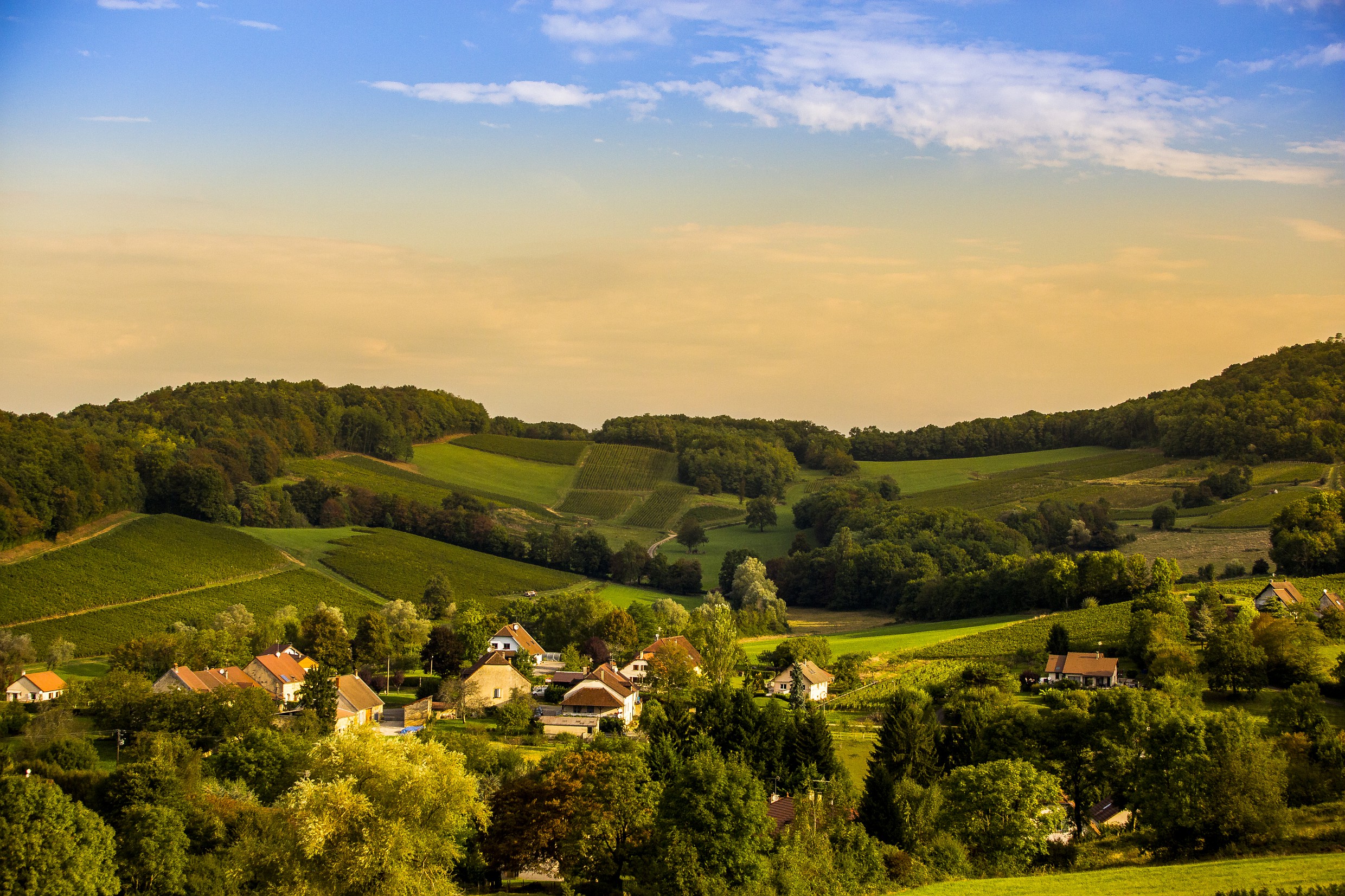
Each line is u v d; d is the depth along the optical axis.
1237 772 62.44
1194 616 139.38
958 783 66.69
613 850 62.56
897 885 58.94
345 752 54.66
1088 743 76.94
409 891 51.44
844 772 84.75
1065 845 68.06
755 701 125.00
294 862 51.56
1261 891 46.59
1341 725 94.94
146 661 128.12
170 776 68.75
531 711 113.00
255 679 121.81
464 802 54.78
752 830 57.25
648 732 99.31
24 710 106.75
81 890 55.75
